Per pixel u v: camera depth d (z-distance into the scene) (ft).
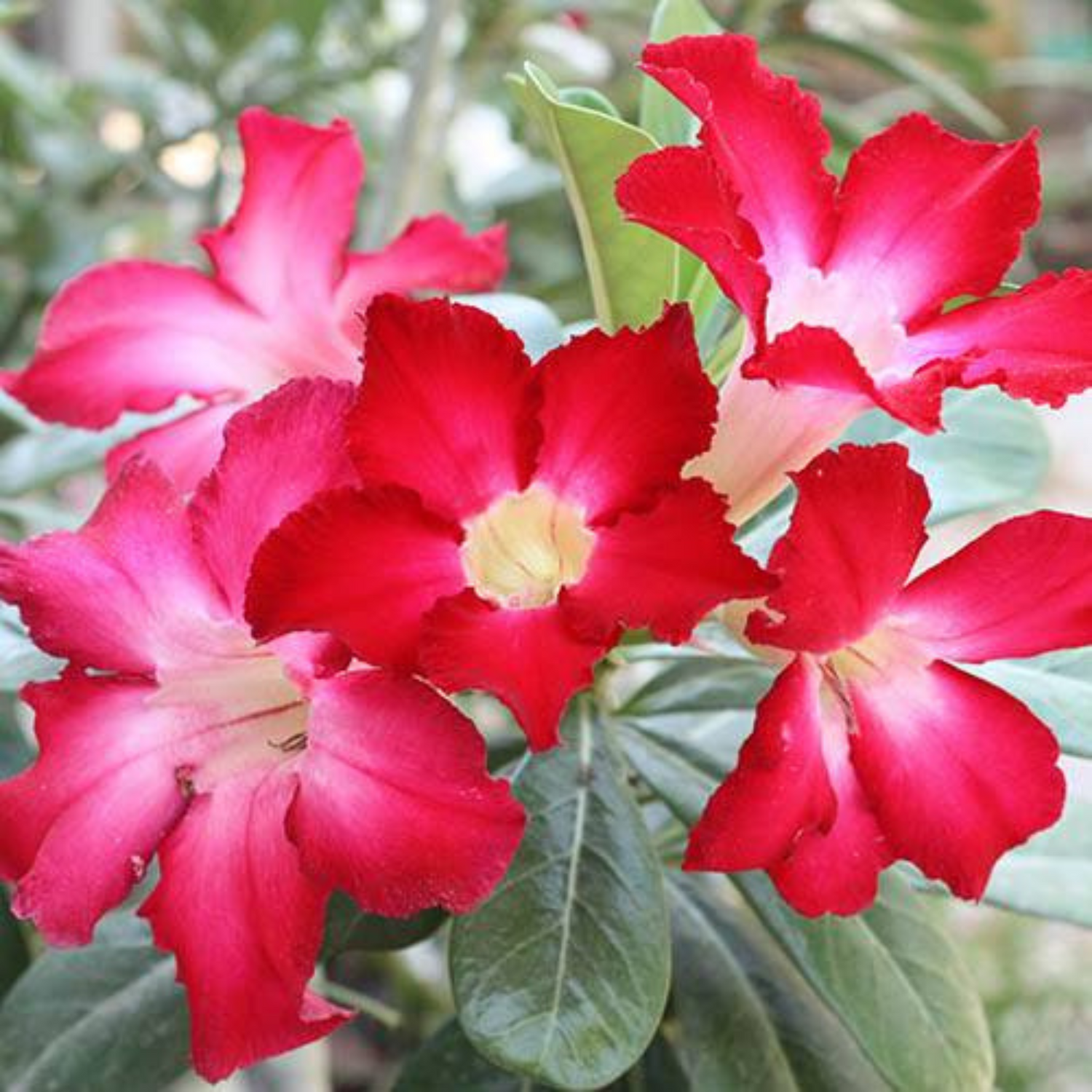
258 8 2.11
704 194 0.84
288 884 0.87
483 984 0.95
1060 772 0.89
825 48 2.03
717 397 0.84
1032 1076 2.02
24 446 1.42
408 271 1.15
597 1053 0.93
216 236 1.09
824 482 0.82
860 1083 1.12
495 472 0.83
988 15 2.24
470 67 2.02
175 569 0.89
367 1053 2.05
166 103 2.29
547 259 2.31
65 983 1.13
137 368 1.10
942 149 0.92
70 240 2.03
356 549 0.80
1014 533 0.87
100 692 0.90
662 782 1.07
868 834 0.89
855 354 0.85
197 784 0.89
